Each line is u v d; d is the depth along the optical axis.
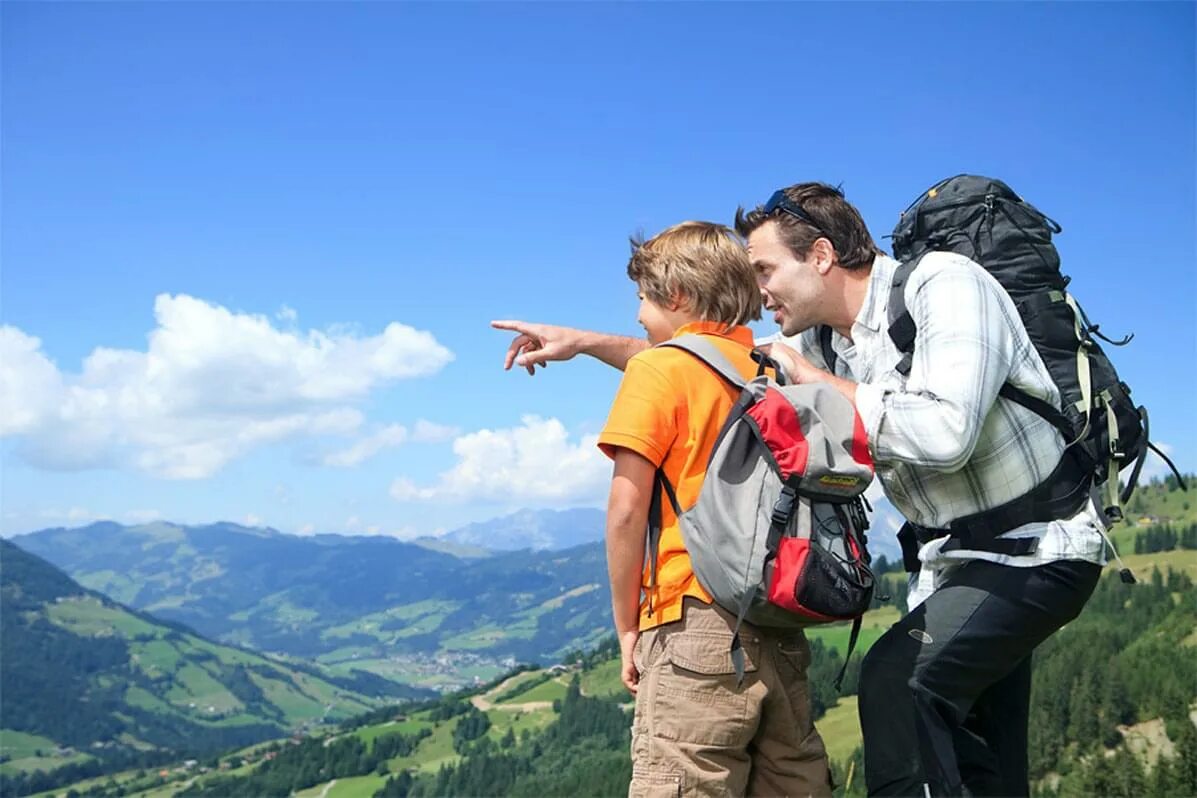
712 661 3.07
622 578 3.23
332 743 183.12
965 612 3.26
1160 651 60.34
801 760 3.27
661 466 3.23
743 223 3.83
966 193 3.59
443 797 132.12
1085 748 53.22
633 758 3.23
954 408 3.08
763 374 3.38
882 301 3.58
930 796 3.25
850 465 3.04
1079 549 3.21
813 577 2.94
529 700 185.62
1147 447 3.45
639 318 3.67
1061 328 3.38
